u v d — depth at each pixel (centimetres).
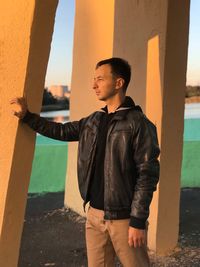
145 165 229
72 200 629
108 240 253
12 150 255
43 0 254
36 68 259
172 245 442
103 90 247
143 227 228
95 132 249
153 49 427
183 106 429
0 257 256
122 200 235
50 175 784
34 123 260
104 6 546
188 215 610
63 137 269
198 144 819
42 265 417
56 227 552
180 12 412
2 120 261
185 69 425
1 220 256
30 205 672
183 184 820
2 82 263
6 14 266
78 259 434
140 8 450
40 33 256
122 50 497
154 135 235
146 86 440
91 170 249
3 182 258
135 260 240
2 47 264
